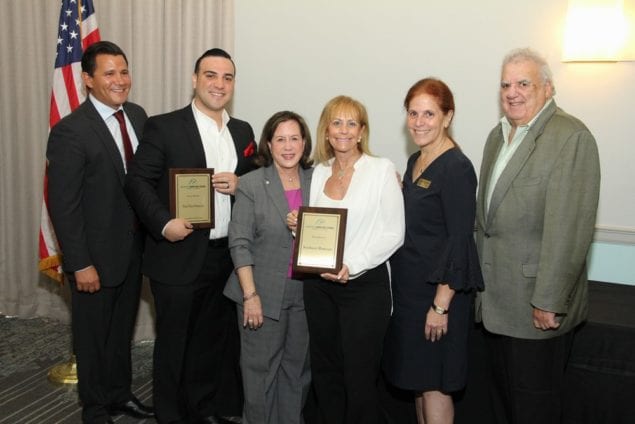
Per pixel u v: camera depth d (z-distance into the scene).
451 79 3.13
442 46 3.12
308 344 2.42
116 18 3.62
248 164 2.65
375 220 2.18
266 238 2.31
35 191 4.01
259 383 2.38
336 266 2.10
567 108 2.94
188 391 2.68
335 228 2.12
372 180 2.18
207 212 2.44
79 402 2.95
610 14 2.77
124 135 2.68
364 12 3.25
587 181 1.90
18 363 3.40
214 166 2.55
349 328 2.21
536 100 1.97
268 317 2.32
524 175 1.99
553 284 1.91
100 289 2.58
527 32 2.96
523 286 2.03
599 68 2.86
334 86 3.36
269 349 2.37
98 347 2.64
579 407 2.35
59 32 3.29
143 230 2.75
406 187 2.22
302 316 2.38
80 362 2.63
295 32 3.40
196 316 2.60
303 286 2.29
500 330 2.09
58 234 2.49
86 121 2.54
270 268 2.31
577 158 1.89
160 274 2.48
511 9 2.98
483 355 2.48
